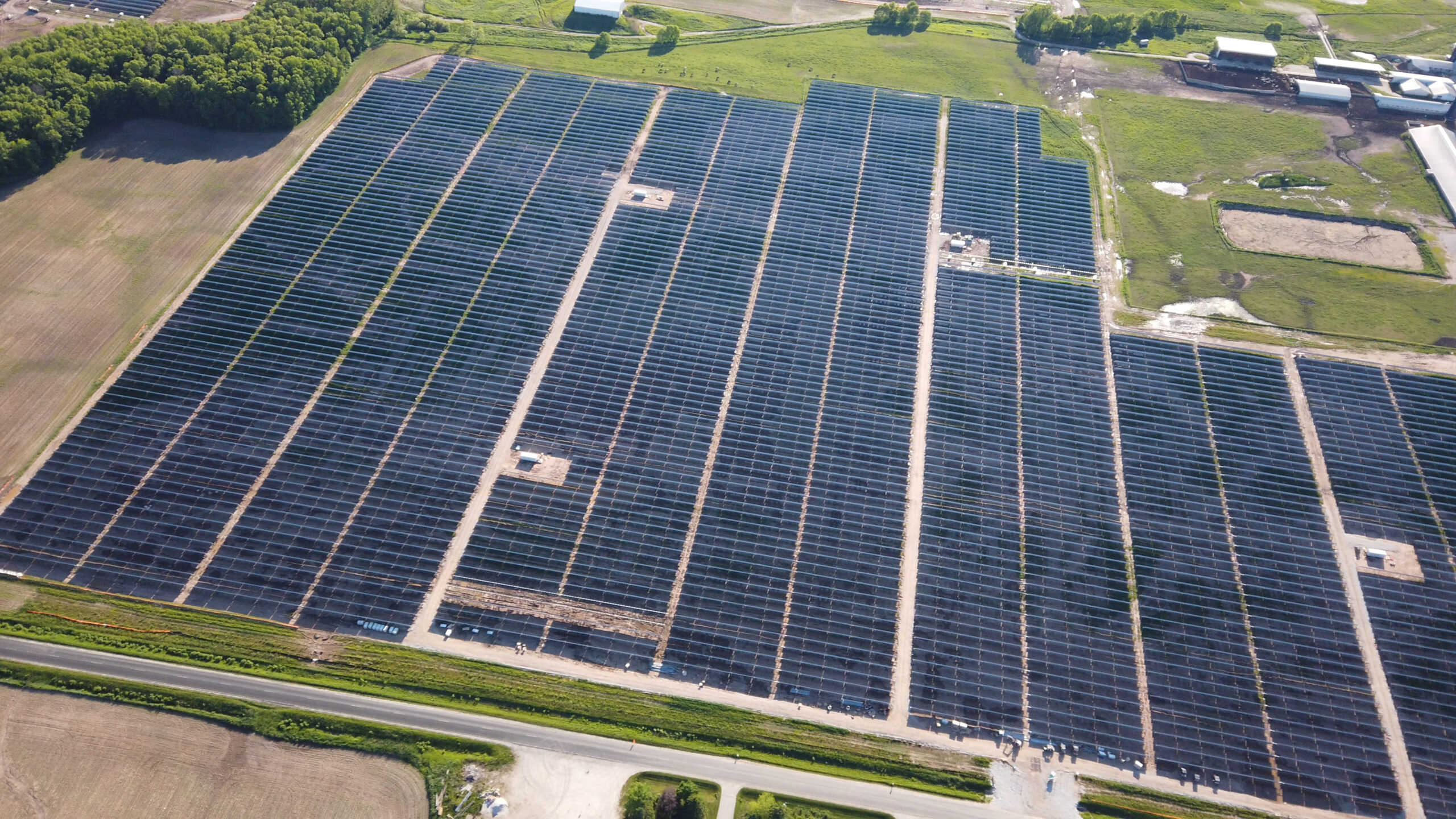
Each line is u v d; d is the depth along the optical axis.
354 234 126.06
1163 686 87.25
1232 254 130.25
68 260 121.19
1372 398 110.75
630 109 150.62
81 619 88.94
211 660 87.38
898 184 139.00
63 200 129.38
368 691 86.12
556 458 102.38
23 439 102.19
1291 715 85.56
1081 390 111.31
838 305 120.38
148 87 138.75
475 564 93.56
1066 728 85.12
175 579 91.69
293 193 132.00
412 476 100.12
